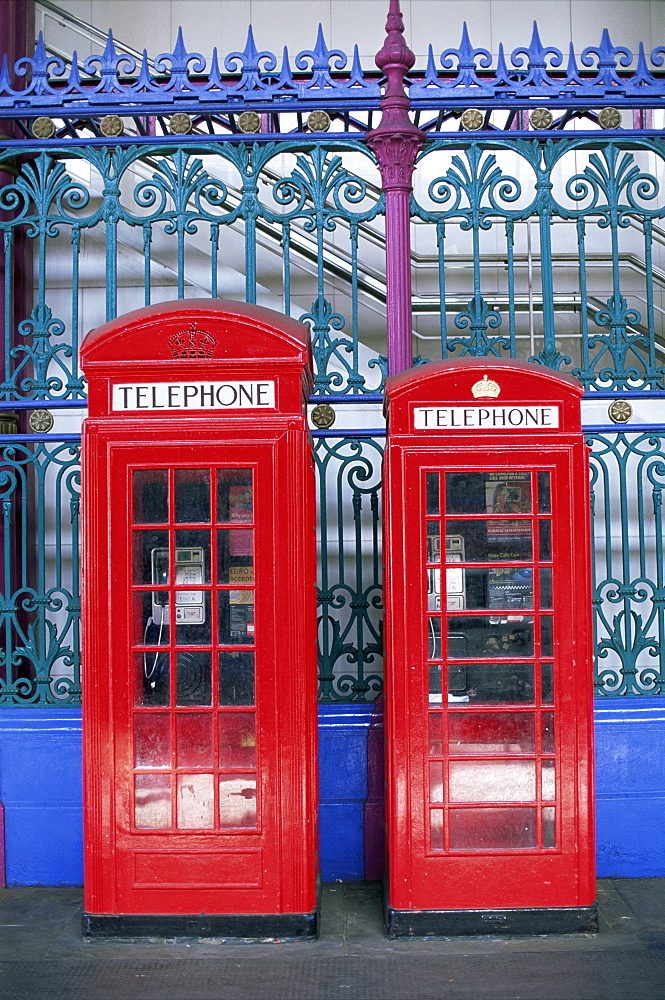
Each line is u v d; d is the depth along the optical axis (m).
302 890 4.05
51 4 6.50
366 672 5.71
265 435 4.00
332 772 4.93
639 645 5.08
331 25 6.63
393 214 5.03
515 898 4.07
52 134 5.14
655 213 5.16
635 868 4.89
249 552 4.04
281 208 6.38
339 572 5.24
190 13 6.60
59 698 5.10
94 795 4.05
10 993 3.69
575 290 6.38
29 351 5.14
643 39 6.64
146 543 4.04
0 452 5.39
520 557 4.07
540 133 5.09
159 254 6.07
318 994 3.66
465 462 4.04
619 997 3.61
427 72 5.11
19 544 5.53
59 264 6.03
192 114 5.16
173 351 4.00
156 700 4.05
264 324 3.98
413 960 3.92
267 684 4.02
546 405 4.05
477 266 5.14
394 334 5.01
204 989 3.71
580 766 4.05
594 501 5.16
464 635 4.07
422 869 4.07
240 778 4.04
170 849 4.05
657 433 5.08
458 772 4.08
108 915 4.07
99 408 4.03
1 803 4.89
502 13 6.65
